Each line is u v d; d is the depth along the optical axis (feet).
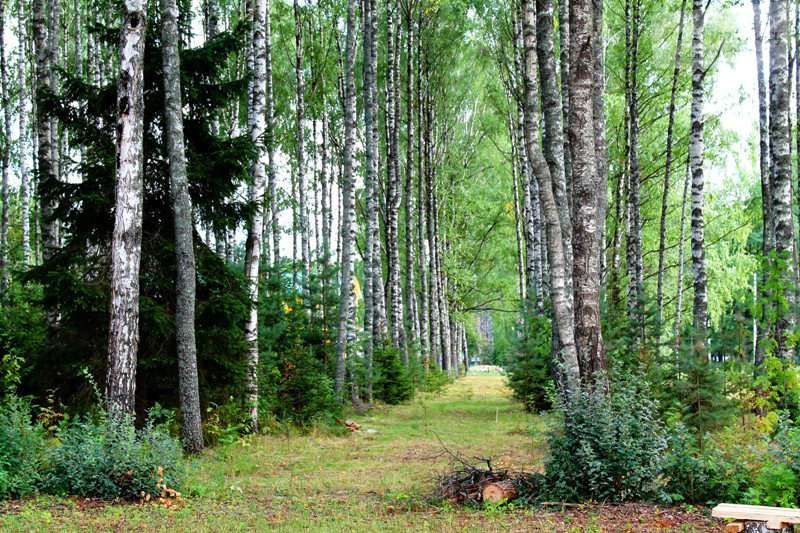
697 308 55.62
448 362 149.18
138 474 30.37
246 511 28.37
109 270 42.50
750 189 105.29
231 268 48.98
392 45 102.12
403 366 84.38
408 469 38.96
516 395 70.95
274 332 56.49
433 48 116.78
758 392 32.35
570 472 28.68
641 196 106.93
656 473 28.07
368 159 79.20
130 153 36.27
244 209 47.19
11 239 104.12
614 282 68.33
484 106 136.67
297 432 53.01
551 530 23.98
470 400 86.17
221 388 45.73
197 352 43.96
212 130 67.92
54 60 61.21
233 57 95.50
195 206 46.60
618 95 95.09
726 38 91.91
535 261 91.45
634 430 28.63
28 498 29.12
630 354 51.65
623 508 26.78
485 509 28.35
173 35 40.86
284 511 28.50
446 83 122.11
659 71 94.84
